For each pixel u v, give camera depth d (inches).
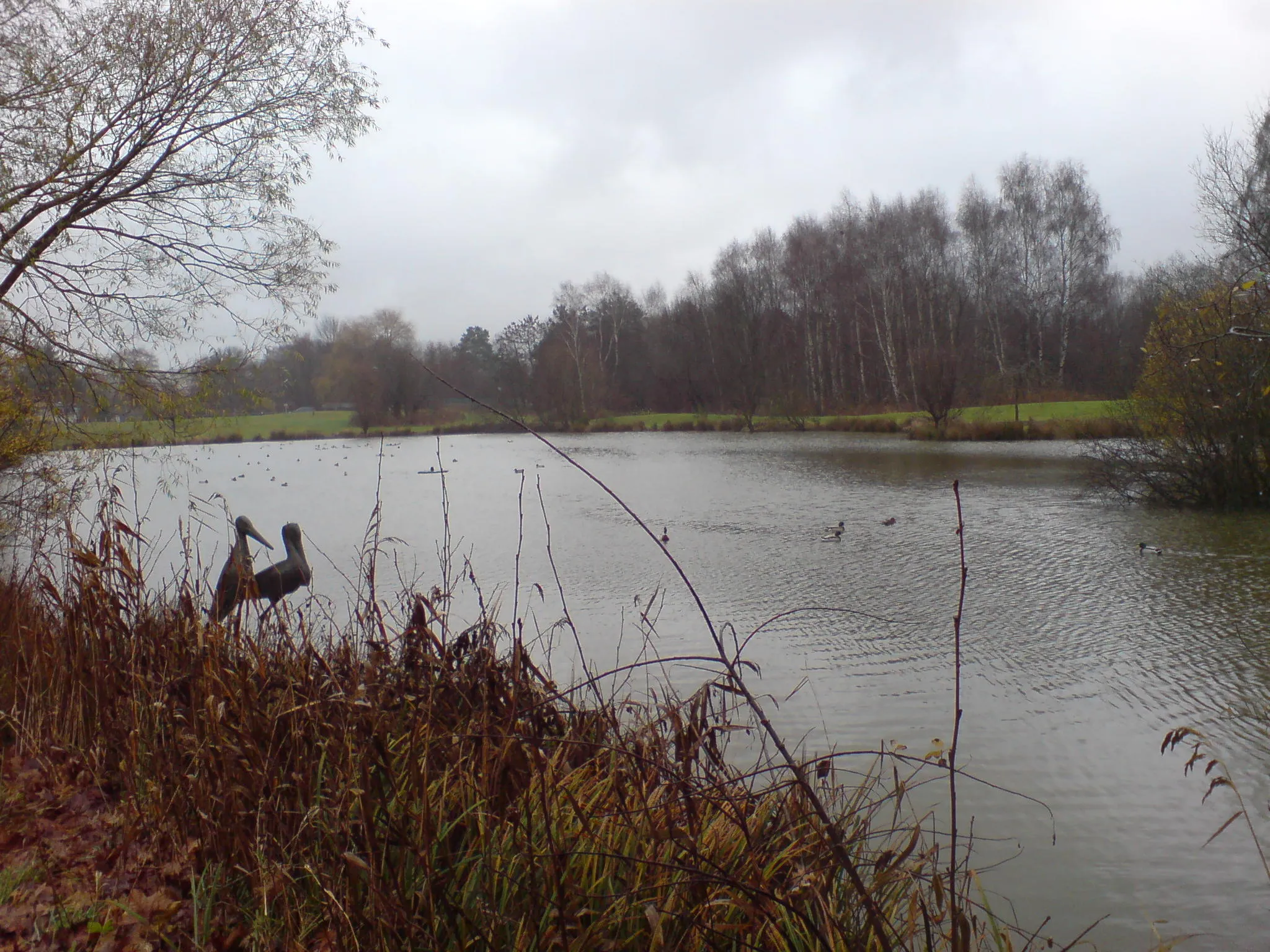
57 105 345.1
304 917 105.7
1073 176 2074.3
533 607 467.2
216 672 126.9
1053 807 247.6
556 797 118.4
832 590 521.7
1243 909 200.5
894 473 1178.6
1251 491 780.0
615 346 3021.7
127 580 160.4
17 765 157.8
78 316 378.0
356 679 130.3
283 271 391.2
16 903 117.1
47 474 372.5
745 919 106.0
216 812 118.1
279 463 1553.9
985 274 2143.2
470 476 1288.1
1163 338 801.6
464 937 100.3
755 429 2250.2
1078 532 699.4
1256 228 591.5
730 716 286.4
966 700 329.4
